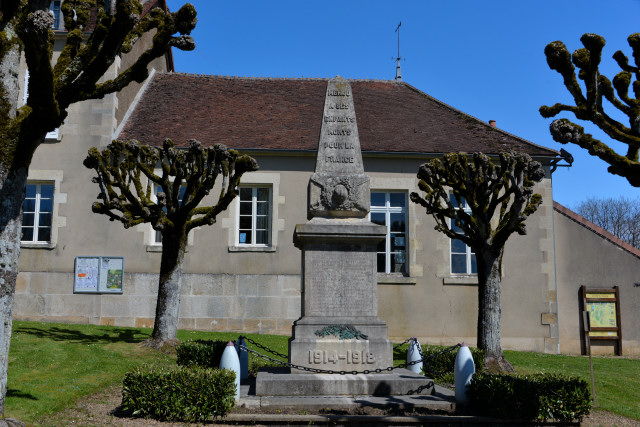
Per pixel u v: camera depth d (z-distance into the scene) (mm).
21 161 6848
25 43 6133
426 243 18609
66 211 17797
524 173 13297
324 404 8023
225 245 18062
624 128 8242
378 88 22797
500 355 12453
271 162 18500
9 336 6773
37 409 7539
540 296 18672
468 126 20750
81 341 13070
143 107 20031
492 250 12805
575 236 19375
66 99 7328
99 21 7918
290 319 17828
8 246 6742
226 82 22062
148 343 12812
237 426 7316
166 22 7945
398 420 7422
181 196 18500
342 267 9430
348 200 9781
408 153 18609
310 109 20875
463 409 8188
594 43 8156
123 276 17641
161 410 7504
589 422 8781
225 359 8227
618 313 18875
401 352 15203
